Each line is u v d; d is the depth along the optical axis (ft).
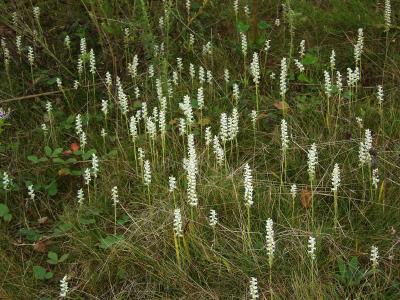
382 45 4.54
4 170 3.77
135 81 4.40
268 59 4.68
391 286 2.85
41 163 3.81
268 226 2.74
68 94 4.48
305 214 3.28
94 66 4.31
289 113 4.09
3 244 3.27
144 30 4.21
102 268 3.07
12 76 4.59
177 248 2.95
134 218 3.32
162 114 3.60
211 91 4.29
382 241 3.10
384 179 3.34
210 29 4.98
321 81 4.40
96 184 3.67
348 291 2.87
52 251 3.25
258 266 2.98
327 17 4.64
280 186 3.41
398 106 4.01
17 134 4.03
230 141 3.88
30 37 4.60
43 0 5.09
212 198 3.41
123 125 4.18
